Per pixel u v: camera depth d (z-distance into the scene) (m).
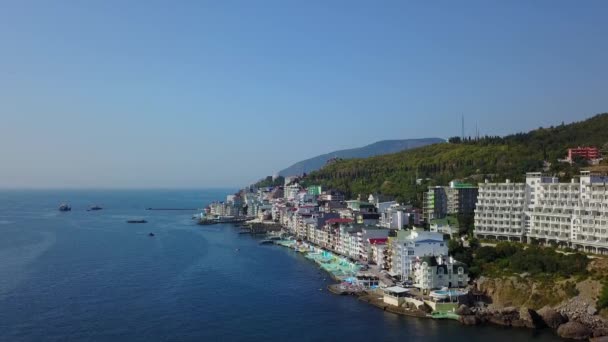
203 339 192.38
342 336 196.25
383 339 193.12
